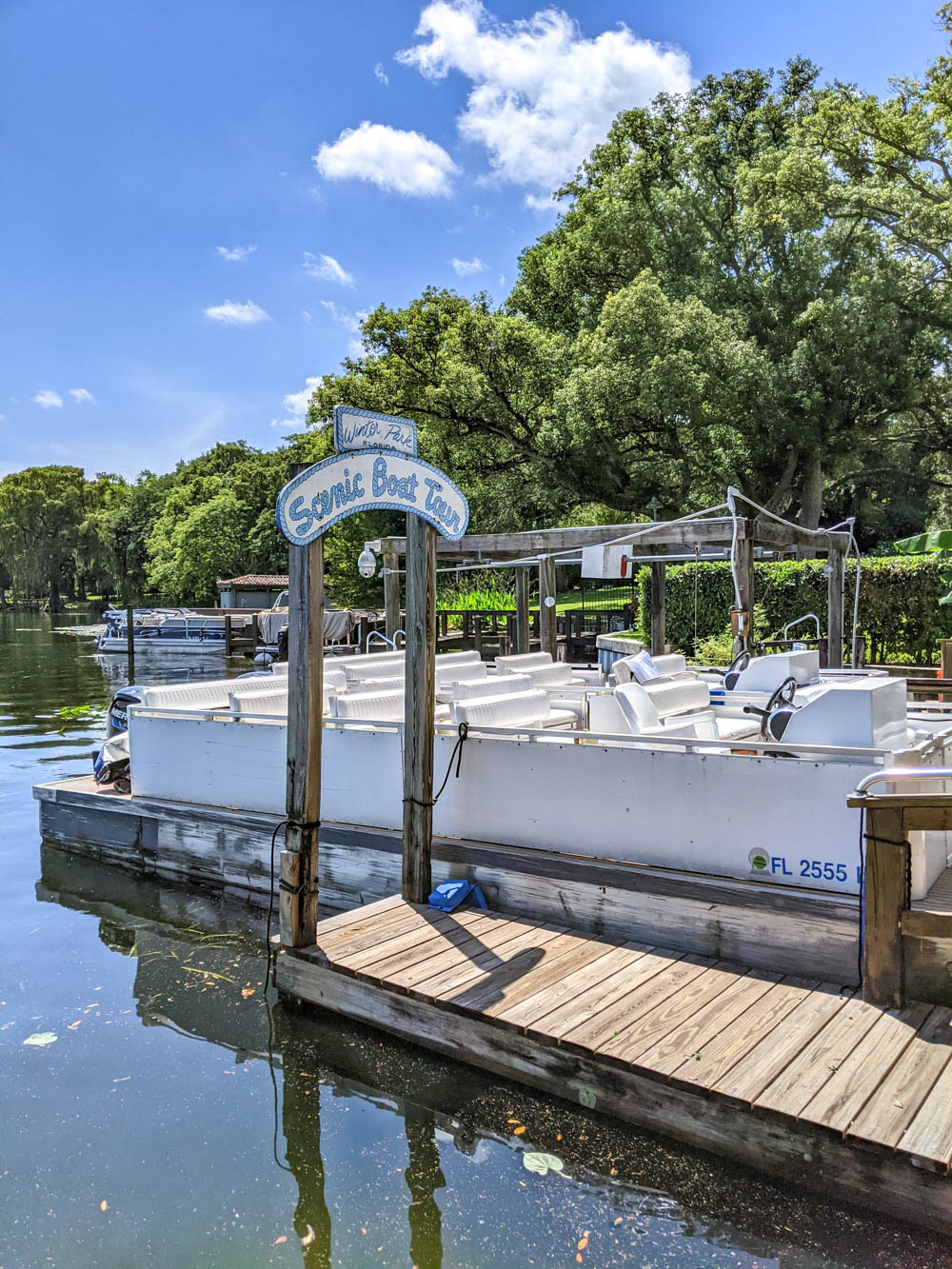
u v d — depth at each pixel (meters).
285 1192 3.40
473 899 5.57
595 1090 3.71
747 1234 3.10
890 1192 3.04
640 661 7.14
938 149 24.09
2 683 22.25
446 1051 4.20
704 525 8.80
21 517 97.19
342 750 6.39
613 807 5.21
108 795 7.70
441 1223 3.21
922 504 34.62
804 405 22.88
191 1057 4.45
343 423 4.86
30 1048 4.55
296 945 4.89
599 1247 3.07
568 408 23.17
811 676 6.68
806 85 29.53
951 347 25.11
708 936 4.70
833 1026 3.84
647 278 22.47
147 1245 3.13
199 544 59.41
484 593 29.30
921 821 3.89
